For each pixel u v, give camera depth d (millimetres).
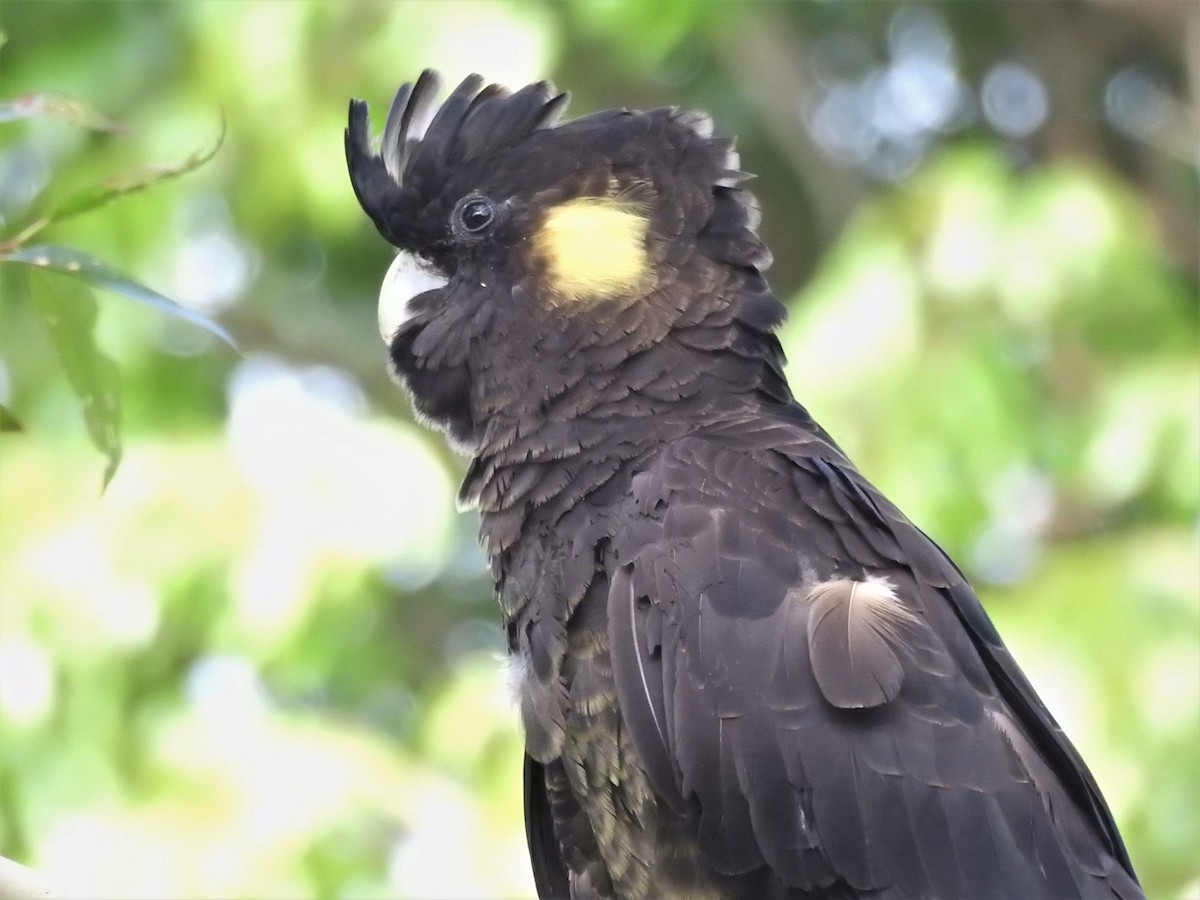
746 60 13266
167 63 10875
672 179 6168
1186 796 8766
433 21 10148
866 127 14352
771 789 5270
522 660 5902
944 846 5254
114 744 10109
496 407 6035
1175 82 13797
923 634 5469
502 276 6188
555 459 5844
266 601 9953
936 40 14242
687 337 5969
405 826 9977
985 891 5230
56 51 10883
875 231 10000
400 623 13328
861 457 9633
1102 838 5711
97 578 10008
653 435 5801
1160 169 13352
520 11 10164
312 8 10359
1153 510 10156
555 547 5727
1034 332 9953
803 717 5285
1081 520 10742
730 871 5383
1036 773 5492
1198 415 9656
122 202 10719
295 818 9656
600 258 6047
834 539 5625
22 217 10703
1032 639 9164
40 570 10031
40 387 10750
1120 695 8875
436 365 6250
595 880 6016
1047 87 13766
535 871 6328
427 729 10344
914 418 9633
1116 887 5484
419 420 6527
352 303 13492
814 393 9711
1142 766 8773
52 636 9977
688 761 5305
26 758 9961
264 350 13047
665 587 5418
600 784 5699
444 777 10180
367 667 11500
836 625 5359
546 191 6234
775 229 14086
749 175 6258
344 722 10836
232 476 10188
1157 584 9211
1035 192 9891
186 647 10617
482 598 13742
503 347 6078
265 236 11367
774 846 5297
